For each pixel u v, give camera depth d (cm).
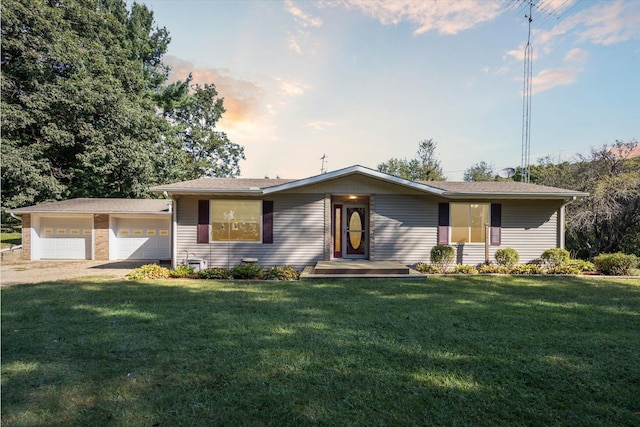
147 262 1339
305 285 785
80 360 346
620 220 1396
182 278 895
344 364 337
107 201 1542
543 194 996
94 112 1762
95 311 537
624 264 941
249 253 1062
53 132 1650
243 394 279
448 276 920
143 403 266
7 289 720
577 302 609
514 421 244
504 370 326
